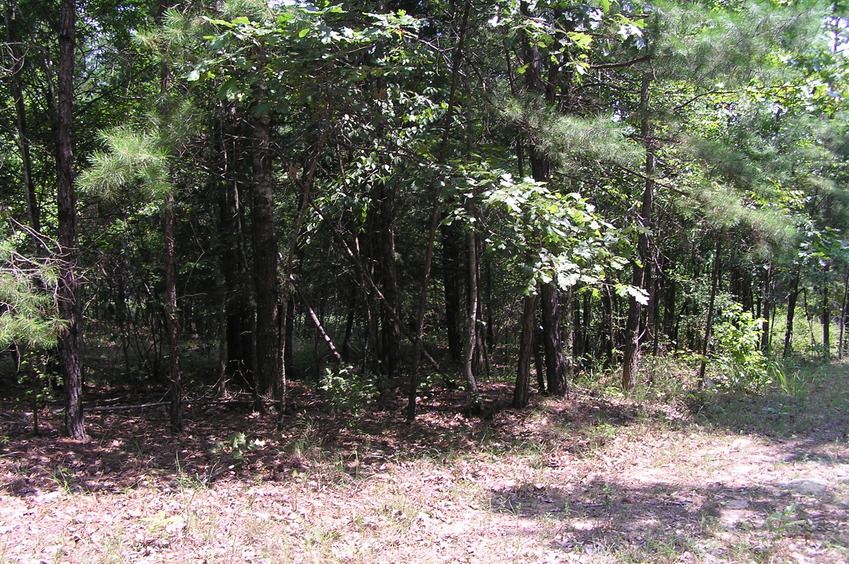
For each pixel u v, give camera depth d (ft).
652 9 26.12
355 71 23.77
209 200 37.04
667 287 55.72
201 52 22.63
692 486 21.26
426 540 16.84
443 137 28.48
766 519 17.13
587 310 49.14
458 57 27.63
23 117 29.53
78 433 25.03
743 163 29.76
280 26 20.48
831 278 55.26
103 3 33.17
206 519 17.61
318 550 15.85
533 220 23.71
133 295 39.09
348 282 45.44
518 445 27.71
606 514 18.75
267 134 30.68
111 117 34.19
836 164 46.47
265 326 31.55
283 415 29.30
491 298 53.83
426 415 33.53
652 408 34.71
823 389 39.42
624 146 27.14
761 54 26.73
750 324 39.78
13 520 16.76
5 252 17.69
